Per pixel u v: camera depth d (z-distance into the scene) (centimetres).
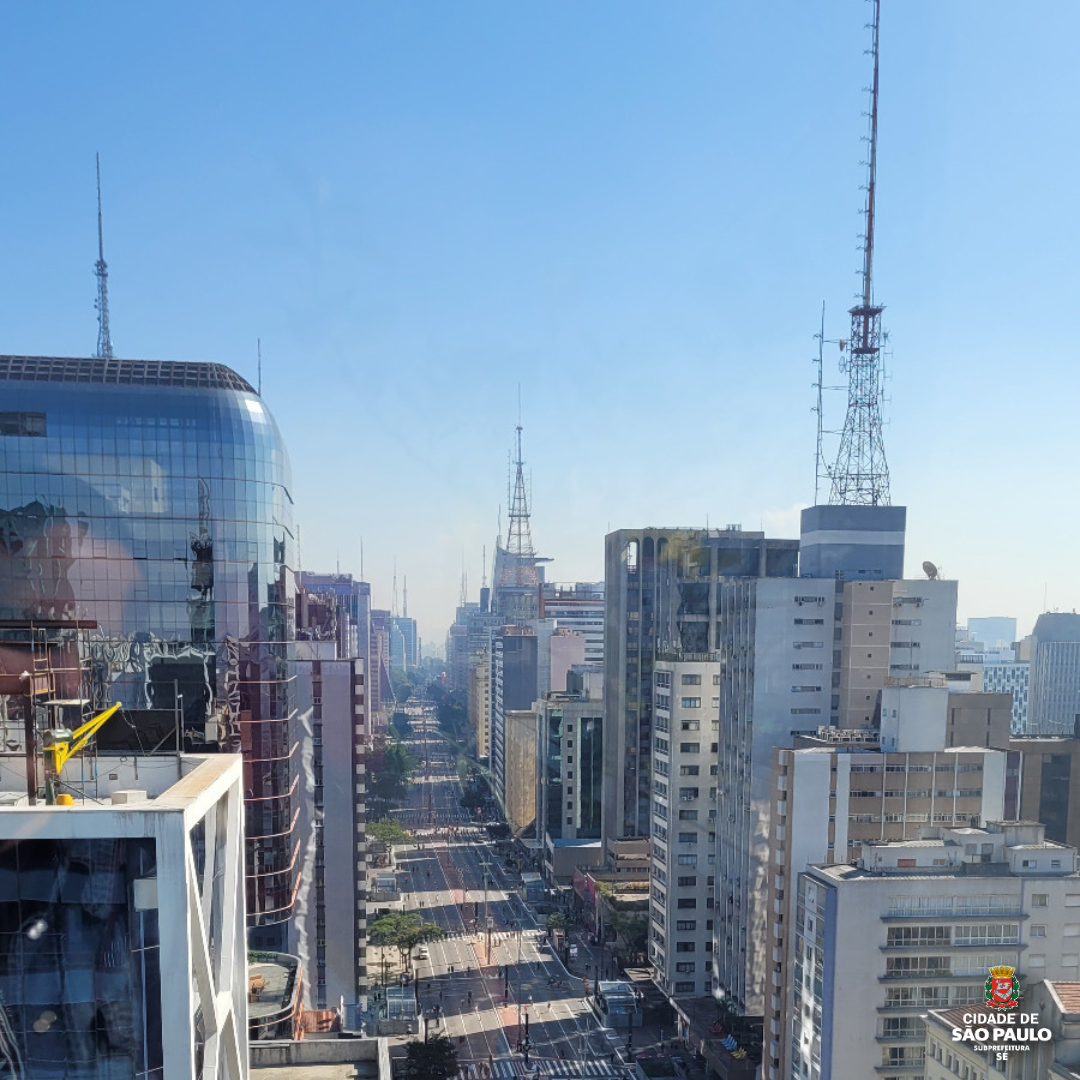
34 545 9588
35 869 2686
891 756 8706
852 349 12169
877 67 11250
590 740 18788
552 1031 11450
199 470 9925
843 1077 7025
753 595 10794
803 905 7638
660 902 12694
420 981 13100
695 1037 10819
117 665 9344
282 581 10481
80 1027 2714
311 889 10888
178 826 2727
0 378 9606
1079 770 10650
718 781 11962
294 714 10744
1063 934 7131
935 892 7094
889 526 12131
